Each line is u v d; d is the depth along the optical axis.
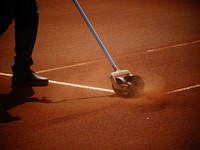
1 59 6.73
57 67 6.42
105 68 6.30
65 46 7.15
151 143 4.85
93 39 7.39
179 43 7.01
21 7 5.66
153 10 8.85
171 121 5.12
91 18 8.56
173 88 5.71
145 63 6.38
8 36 7.73
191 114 5.22
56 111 5.38
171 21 8.09
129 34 7.52
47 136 5.00
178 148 4.78
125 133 4.98
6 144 4.93
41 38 7.57
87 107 5.41
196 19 8.13
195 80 5.87
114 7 9.34
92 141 4.90
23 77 5.90
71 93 5.71
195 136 4.91
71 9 9.41
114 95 5.61
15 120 5.27
